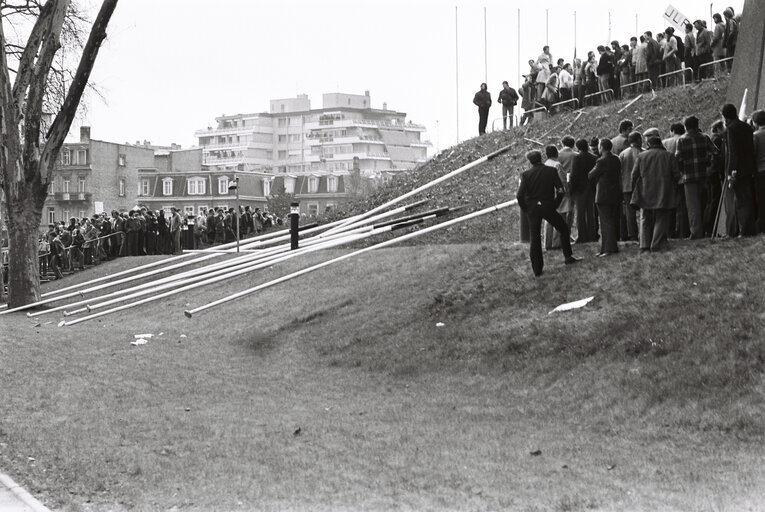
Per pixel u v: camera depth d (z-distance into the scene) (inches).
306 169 6368.1
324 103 6658.5
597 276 698.8
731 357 497.7
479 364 634.8
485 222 1150.3
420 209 1316.4
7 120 1306.6
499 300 750.5
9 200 1328.7
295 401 581.9
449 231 1170.6
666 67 1218.0
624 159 772.0
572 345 598.9
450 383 615.8
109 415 526.9
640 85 1263.5
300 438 470.3
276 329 920.9
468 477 387.5
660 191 690.8
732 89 948.6
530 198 748.0
